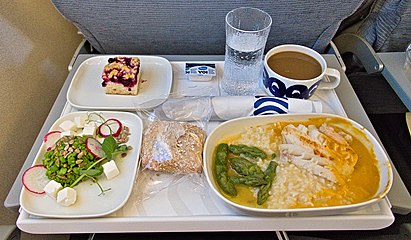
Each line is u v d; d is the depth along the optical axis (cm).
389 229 82
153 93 78
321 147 63
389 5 99
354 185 60
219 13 82
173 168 61
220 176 60
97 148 64
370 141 65
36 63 96
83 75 82
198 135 65
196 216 57
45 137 66
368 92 110
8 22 85
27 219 56
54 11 108
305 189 58
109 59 80
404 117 108
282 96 73
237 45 70
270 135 66
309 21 84
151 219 57
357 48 103
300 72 72
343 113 75
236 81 76
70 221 56
